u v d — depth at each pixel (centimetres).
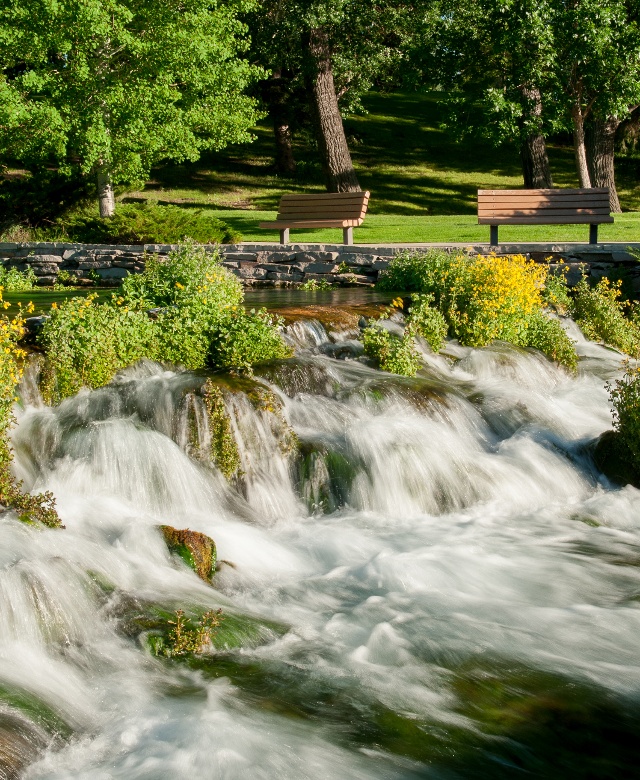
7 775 409
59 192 2300
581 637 576
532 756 448
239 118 2225
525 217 1630
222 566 654
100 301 1324
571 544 754
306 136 3725
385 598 631
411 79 2717
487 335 1217
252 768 426
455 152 3634
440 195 3164
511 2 2252
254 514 785
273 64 2848
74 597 552
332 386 954
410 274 1477
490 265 1300
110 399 852
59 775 419
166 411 831
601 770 439
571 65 2345
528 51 2312
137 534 645
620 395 920
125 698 482
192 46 1958
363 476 823
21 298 1388
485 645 561
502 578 675
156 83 2014
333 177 2741
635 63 2284
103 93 1966
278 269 1661
